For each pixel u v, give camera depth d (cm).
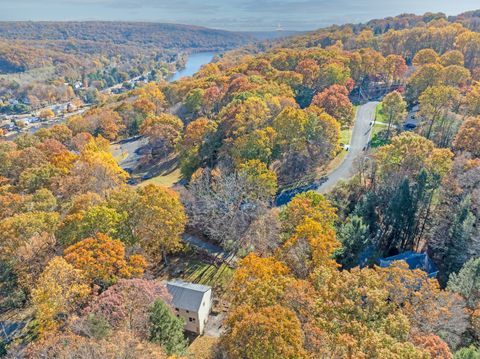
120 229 4712
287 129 7138
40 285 3491
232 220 5509
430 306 3192
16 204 5394
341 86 9844
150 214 4766
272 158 7131
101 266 3766
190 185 6319
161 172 8744
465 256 4647
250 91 9256
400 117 9019
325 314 2997
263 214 5378
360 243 4938
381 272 3478
